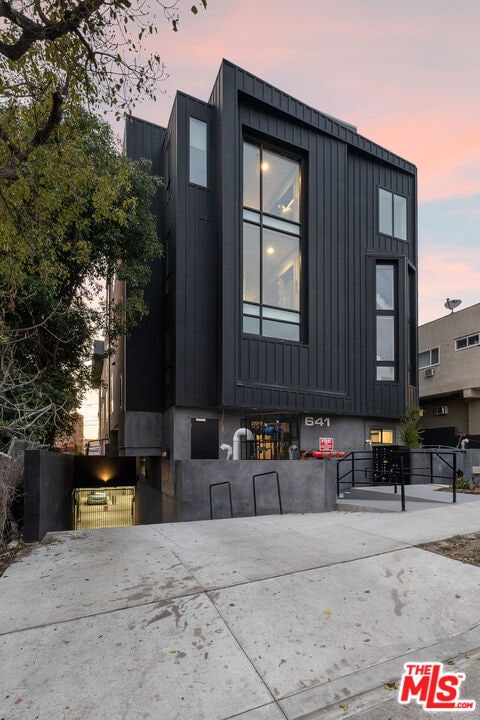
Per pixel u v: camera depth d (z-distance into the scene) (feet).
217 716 7.84
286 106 43.60
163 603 12.04
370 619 11.33
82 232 32.60
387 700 8.41
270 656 9.64
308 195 44.78
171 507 36.68
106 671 9.03
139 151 47.29
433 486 36.32
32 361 34.65
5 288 26.16
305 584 13.34
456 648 10.13
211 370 39.09
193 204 40.11
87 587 13.17
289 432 43.06
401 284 50.60
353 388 46.37
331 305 45.03
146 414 43.88
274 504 28.09
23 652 9.66
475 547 16.61
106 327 37.93
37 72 17.95
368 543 17.48
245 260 40.81
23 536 18.75
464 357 73.92
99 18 16.96
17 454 21.58
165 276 44.98
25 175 21.98
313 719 7.93
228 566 14.97
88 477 59.36
